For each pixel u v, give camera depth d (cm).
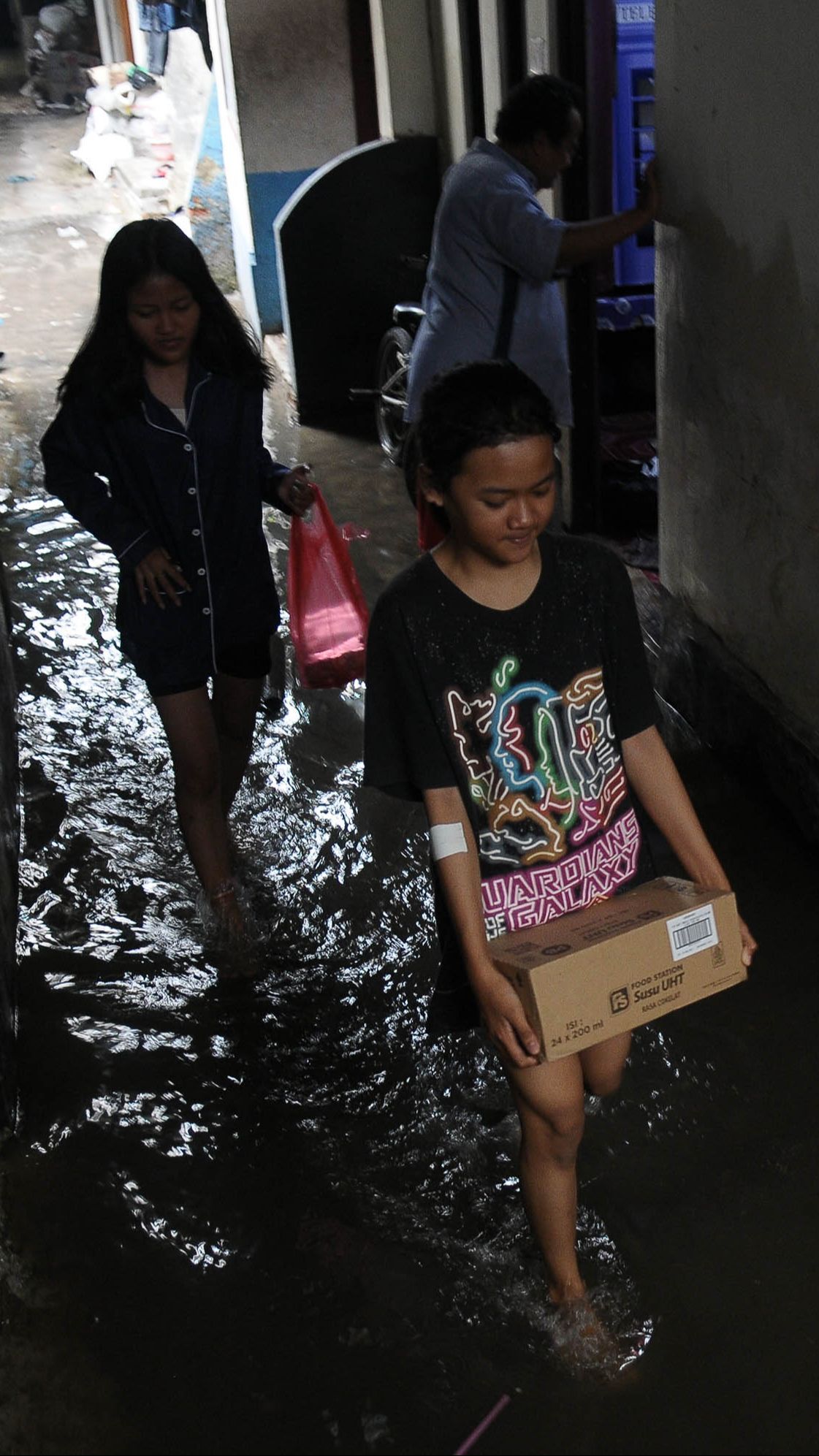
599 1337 243
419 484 209
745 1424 229
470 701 213
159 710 343
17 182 1492
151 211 1230
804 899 360
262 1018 332
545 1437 229
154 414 320
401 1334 248
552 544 214
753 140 357
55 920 371
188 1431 232
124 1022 332
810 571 364
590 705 219
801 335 350
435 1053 318
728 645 427
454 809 216
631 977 207
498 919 225
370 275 759
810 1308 250
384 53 739
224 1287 259
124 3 1692
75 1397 239
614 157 557
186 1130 298
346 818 408
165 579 326
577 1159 285
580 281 543
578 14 523
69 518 650
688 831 230
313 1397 237
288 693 481
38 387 838
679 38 391
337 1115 301
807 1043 312
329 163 788
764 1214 269
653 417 630
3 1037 305
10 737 435
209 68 1247
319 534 371
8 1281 262
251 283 870
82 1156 291
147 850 402
